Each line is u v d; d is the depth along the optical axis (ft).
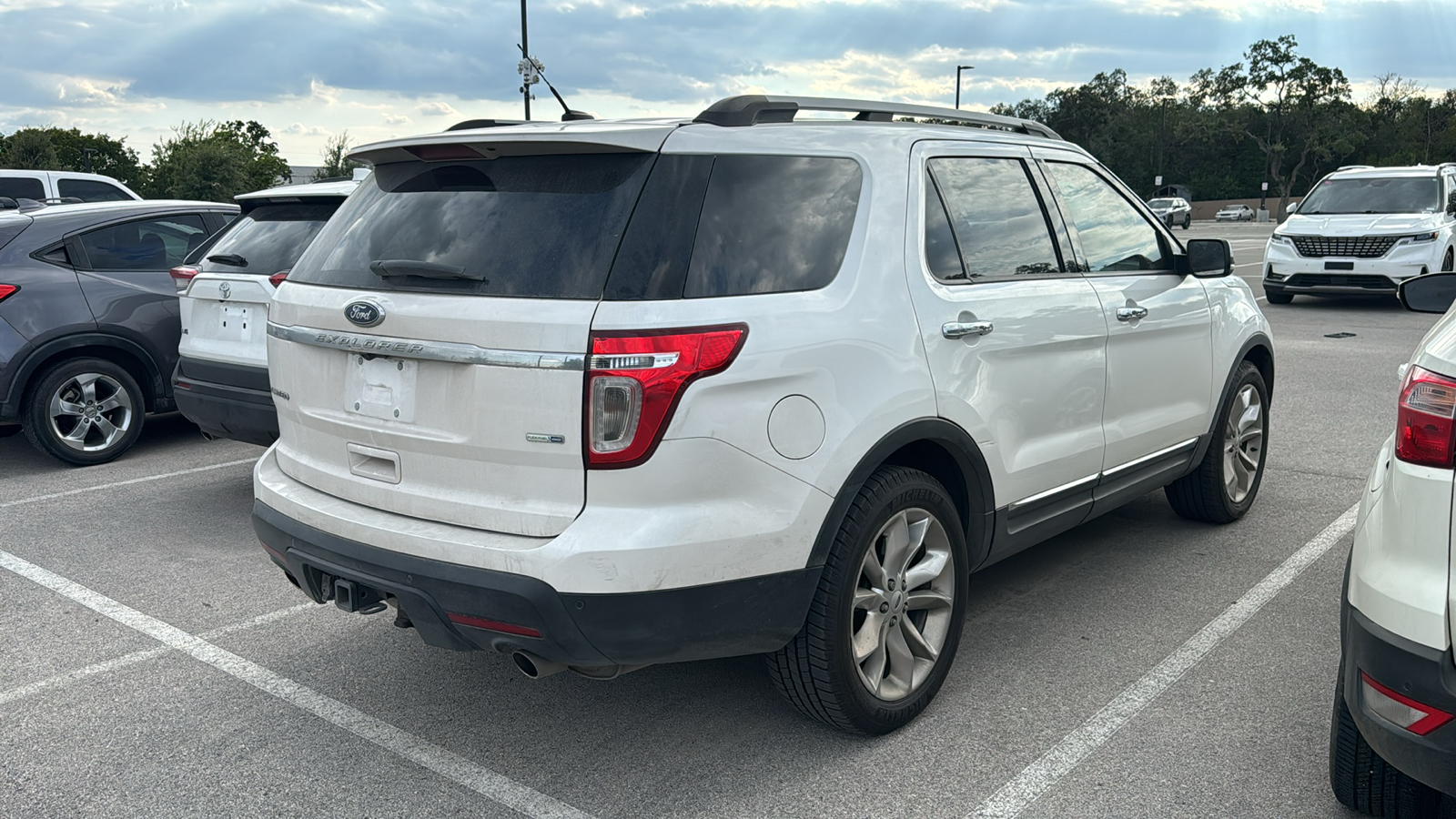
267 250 18.66
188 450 24.47
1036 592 14.66
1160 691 11.69
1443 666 7.22
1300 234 49.24
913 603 11.00
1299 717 11.03
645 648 9.06
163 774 10.39
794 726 11.17
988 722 11.09
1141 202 15.24
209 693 12.15
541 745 10.87
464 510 9.39
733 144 9.84
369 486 10.11
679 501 8.93
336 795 9.98
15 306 21.83
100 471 22.54
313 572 10.48
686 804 9.71
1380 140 307.17
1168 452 15.12
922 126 11.87
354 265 10.41
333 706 11.81
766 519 9.32
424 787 10.11
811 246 10.03
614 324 8.70
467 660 13.00
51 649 13.43
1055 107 354.54
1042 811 9.46
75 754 10.79
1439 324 8.53
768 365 9.23
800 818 9.45
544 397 8.81
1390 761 7.66
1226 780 9.88
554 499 9.00
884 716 10.61
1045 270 12.84
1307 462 21.38
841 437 9.76
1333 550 16.14
